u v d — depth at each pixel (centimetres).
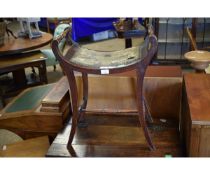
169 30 324
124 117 151
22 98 186
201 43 317
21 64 256
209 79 135
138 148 128
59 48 110
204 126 97
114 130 142
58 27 259
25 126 163
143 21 277
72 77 114
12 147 154
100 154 126
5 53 252
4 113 168
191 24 308
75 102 121
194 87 125
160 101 150
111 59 116
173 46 330
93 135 138
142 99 116
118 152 126
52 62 298
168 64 328
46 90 196
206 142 100
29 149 153
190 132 102
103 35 456
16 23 361
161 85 147
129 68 107
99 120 150
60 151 129
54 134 162
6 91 275
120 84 139
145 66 107
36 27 308
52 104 155
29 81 295
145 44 119
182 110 140
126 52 122
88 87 141
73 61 114
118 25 281
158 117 154
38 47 270
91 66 108
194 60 175
